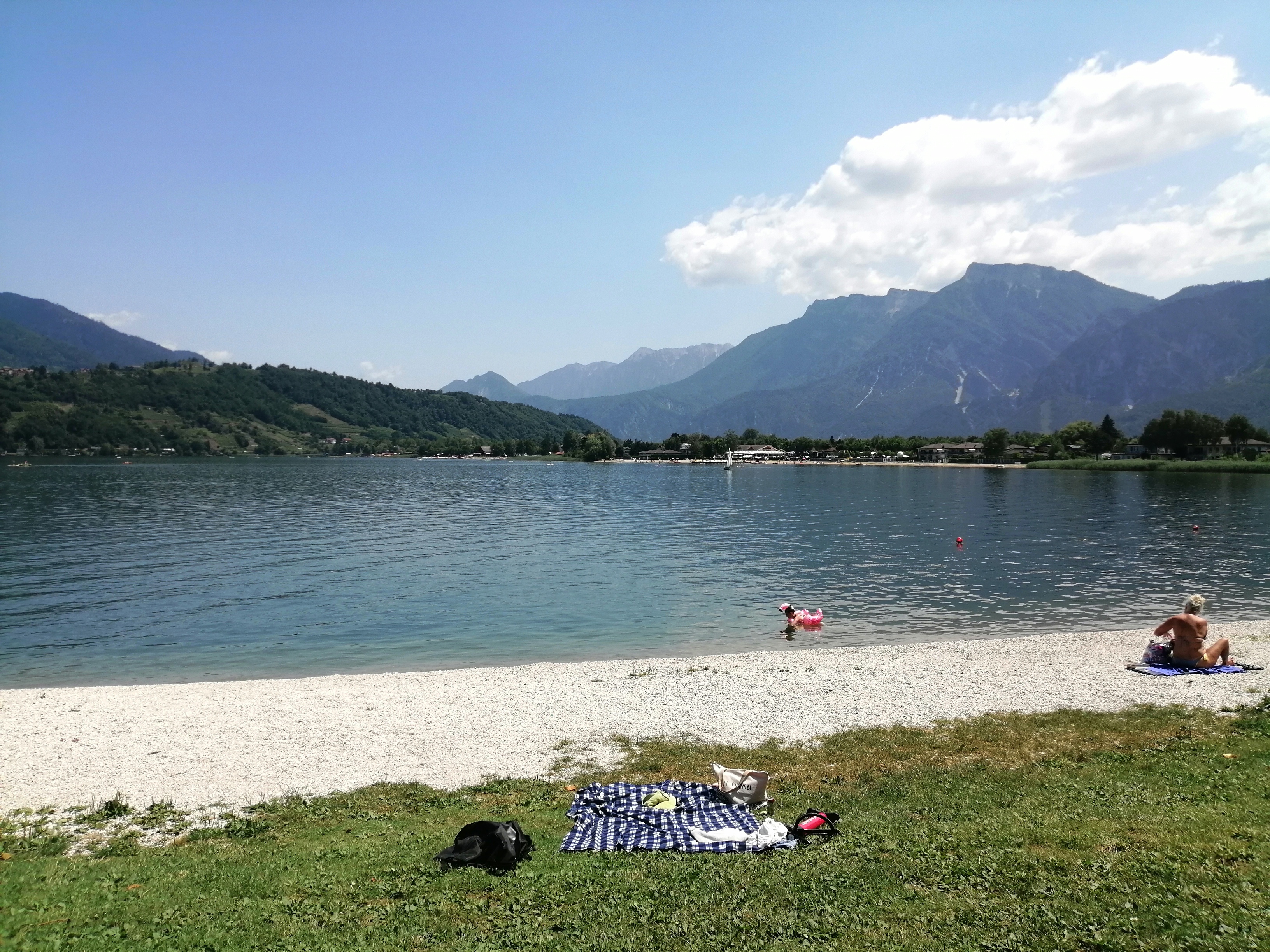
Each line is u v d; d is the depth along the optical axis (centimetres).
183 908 925
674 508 9231
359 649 2920
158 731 1852
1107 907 830
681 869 1018
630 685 2252
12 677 2561
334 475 17712
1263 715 1731
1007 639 2844
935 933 806
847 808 1266
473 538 6272
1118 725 1711
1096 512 8312
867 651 2683
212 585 4156
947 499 10350
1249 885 860
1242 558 5019
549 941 830
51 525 6819
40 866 1086
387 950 816
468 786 1464
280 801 1399
